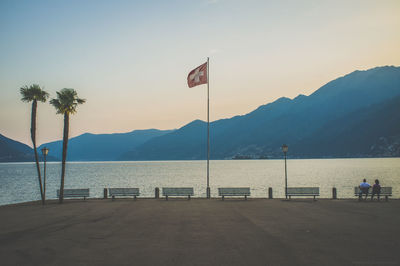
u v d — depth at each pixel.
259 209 22.03
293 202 25.75
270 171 148.38
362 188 26.03
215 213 20.41
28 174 148.00
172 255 11.35
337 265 10.16
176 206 23.78
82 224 17.28
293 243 12.85
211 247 12.34
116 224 17.14
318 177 100.62
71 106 26.91
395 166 165.62
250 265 10.21
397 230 15.18
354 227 15.89
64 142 27.17
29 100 27.06
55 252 11.92
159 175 128.75
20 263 10.70
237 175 121.25
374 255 11.19
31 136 27.06
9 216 20.41
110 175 134.38
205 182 88.88
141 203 25.83
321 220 17.81
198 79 30.62
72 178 116.06
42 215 20.62
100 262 10.69
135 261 10.73
